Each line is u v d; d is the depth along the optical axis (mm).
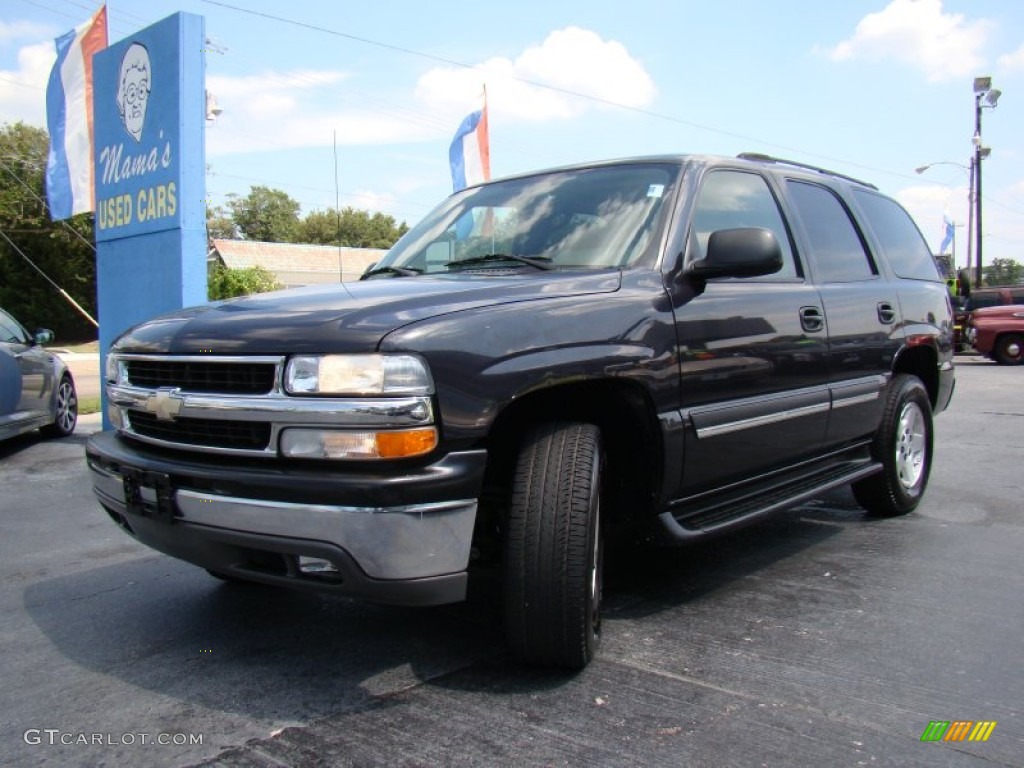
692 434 3297
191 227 7770
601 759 2373
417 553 2488
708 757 2381
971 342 18516
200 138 7789
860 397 4500
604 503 3350
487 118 13852
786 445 3924
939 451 7445
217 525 2648
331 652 3180
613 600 3709
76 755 2447
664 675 2916
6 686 2932
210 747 2482
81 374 18172
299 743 2494
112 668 3072
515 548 2752
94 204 9266
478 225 3969
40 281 39656
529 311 2818
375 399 2467
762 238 3221
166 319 3176
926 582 3922
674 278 3361
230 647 3252
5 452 8102
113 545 4805
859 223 4969
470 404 2561
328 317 2670
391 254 4273
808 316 4047
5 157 37750
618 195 3721
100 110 8695
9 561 4488
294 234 80438
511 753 2412
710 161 3908
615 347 2979
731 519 3508
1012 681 2871
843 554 4387
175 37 7598
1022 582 3912
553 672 2953
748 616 3494
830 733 2518
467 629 3383
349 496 2447
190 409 2756
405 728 2572
